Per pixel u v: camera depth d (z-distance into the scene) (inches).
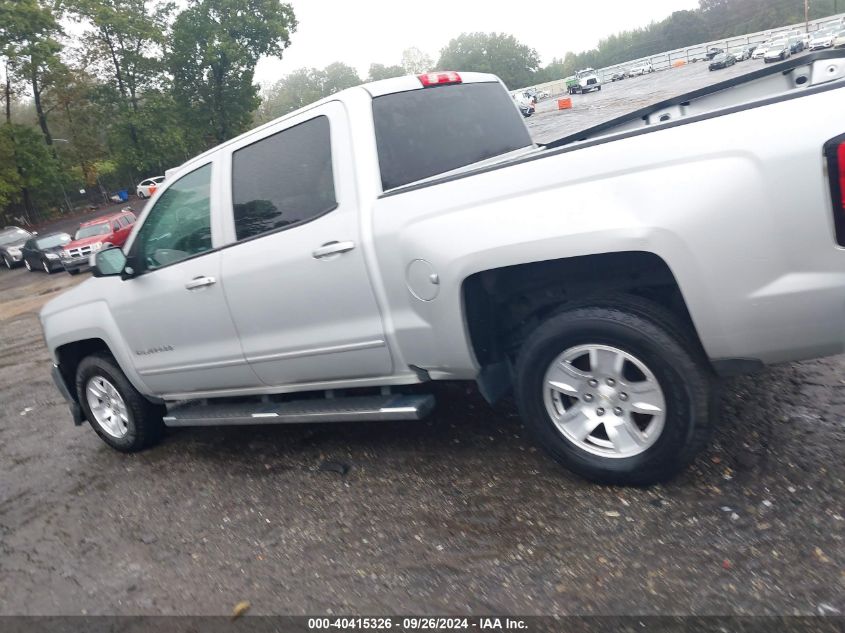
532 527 127.0
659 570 109.2
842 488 119.0
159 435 210.8
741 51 2498.8
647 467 125.1
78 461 213.5
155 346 188.5
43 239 995.9
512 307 142.9
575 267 129.7
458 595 113.3
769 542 110.2
